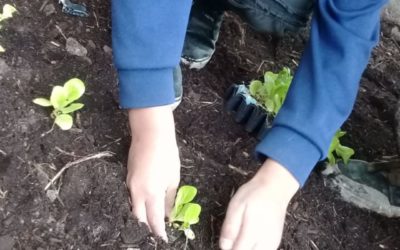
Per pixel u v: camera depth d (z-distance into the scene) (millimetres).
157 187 780
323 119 803
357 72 836
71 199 789
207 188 911
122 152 870
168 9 759
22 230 742
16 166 788
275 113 1013
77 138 853
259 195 792
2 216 742
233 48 1179
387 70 1345
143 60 760
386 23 1451
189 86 1049
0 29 925
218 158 967
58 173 804
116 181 821
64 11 1012
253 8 998
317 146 801
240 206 791
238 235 776
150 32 756
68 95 848
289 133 803
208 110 1025
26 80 884
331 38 836
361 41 832
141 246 789
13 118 829
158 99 779
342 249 942
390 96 1271
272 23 1019
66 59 946
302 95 818
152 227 791
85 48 979
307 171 807
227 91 1050
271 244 783
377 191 1021
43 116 850
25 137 818
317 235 936
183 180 904
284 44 1250
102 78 950
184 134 974
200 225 865
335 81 822
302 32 1270
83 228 772
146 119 794
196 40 1044
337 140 1036
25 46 926
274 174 798
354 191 1008
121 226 789
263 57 1199
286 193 802
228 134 1009
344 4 843
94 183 812
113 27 771
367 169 1049
